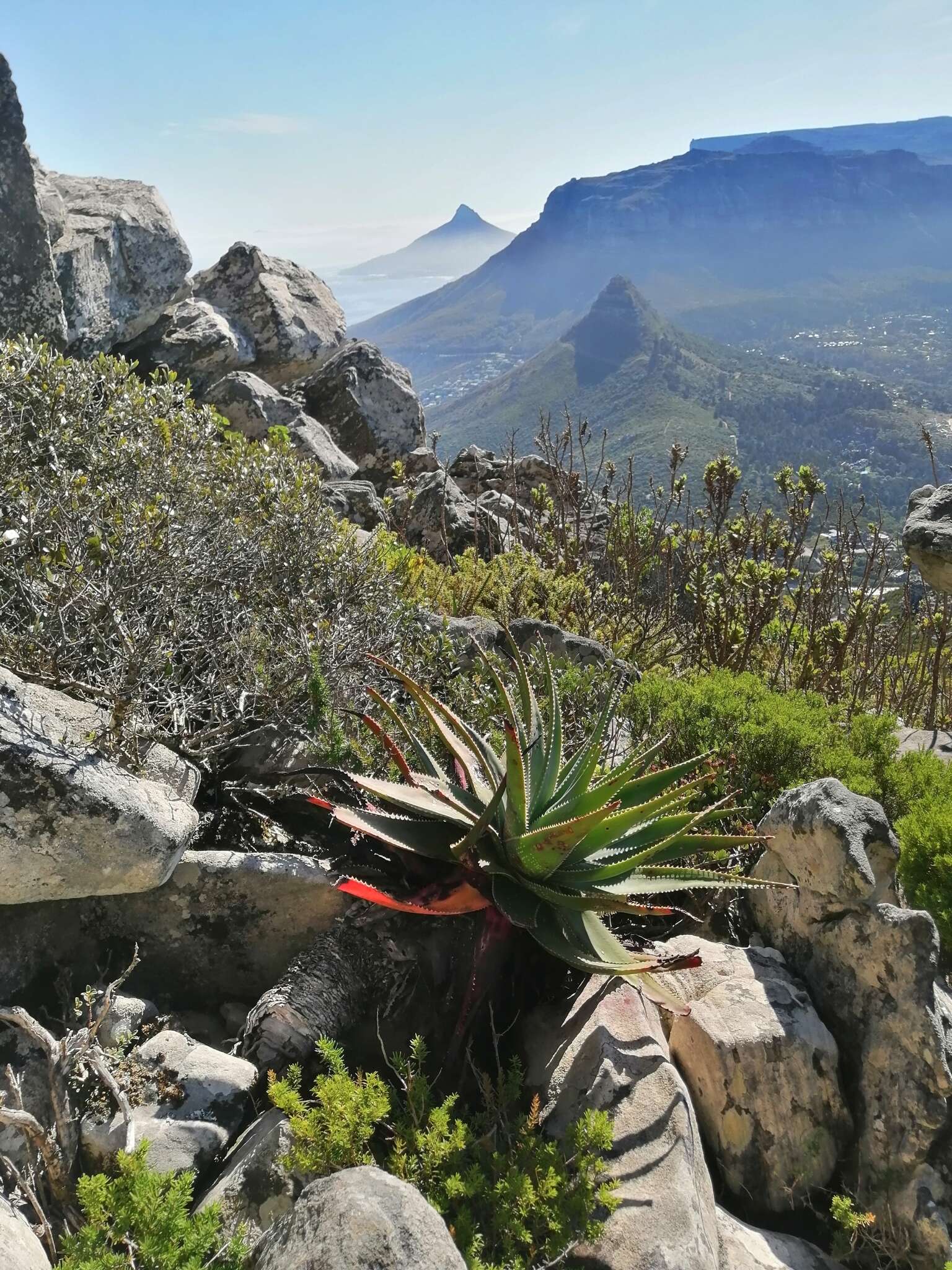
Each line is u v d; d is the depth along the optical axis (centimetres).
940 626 866
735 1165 289
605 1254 233
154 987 313
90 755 289
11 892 263
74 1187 232
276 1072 277
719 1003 311
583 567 918
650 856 341
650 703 537
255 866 318
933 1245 270
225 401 1104
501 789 306
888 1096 293
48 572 355
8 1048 255
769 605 762
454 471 1571
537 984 323
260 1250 207
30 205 753
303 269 1493
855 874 318
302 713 411
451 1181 234
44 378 485
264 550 476
